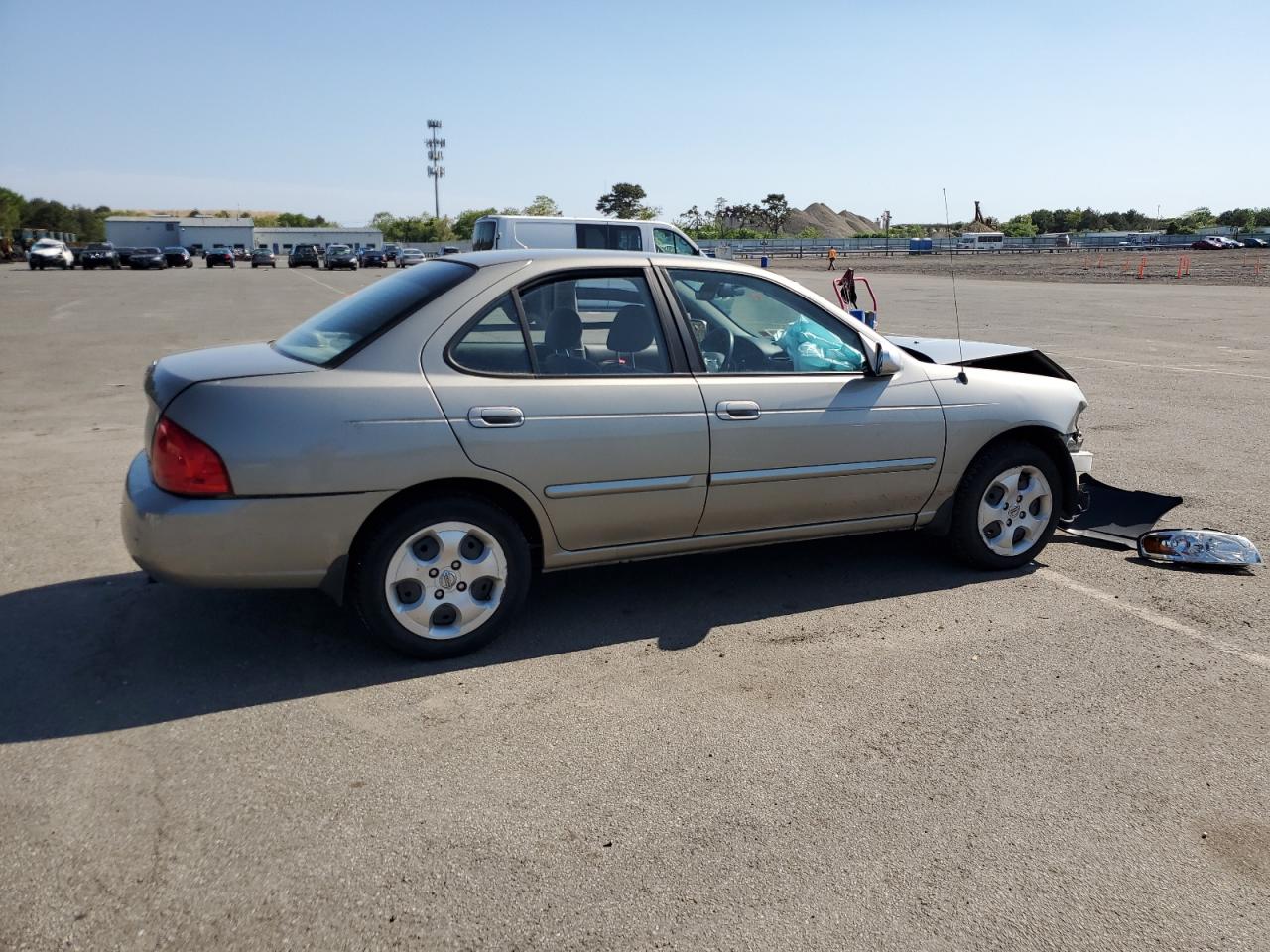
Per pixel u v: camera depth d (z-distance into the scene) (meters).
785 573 5.14
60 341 15.55
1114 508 5.96
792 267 53.91
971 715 3.64
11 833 2.83
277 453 3.62
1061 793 3.14
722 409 4.32
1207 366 13.09
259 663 3.98
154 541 3.62
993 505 5.09
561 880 2.68
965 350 5.61
